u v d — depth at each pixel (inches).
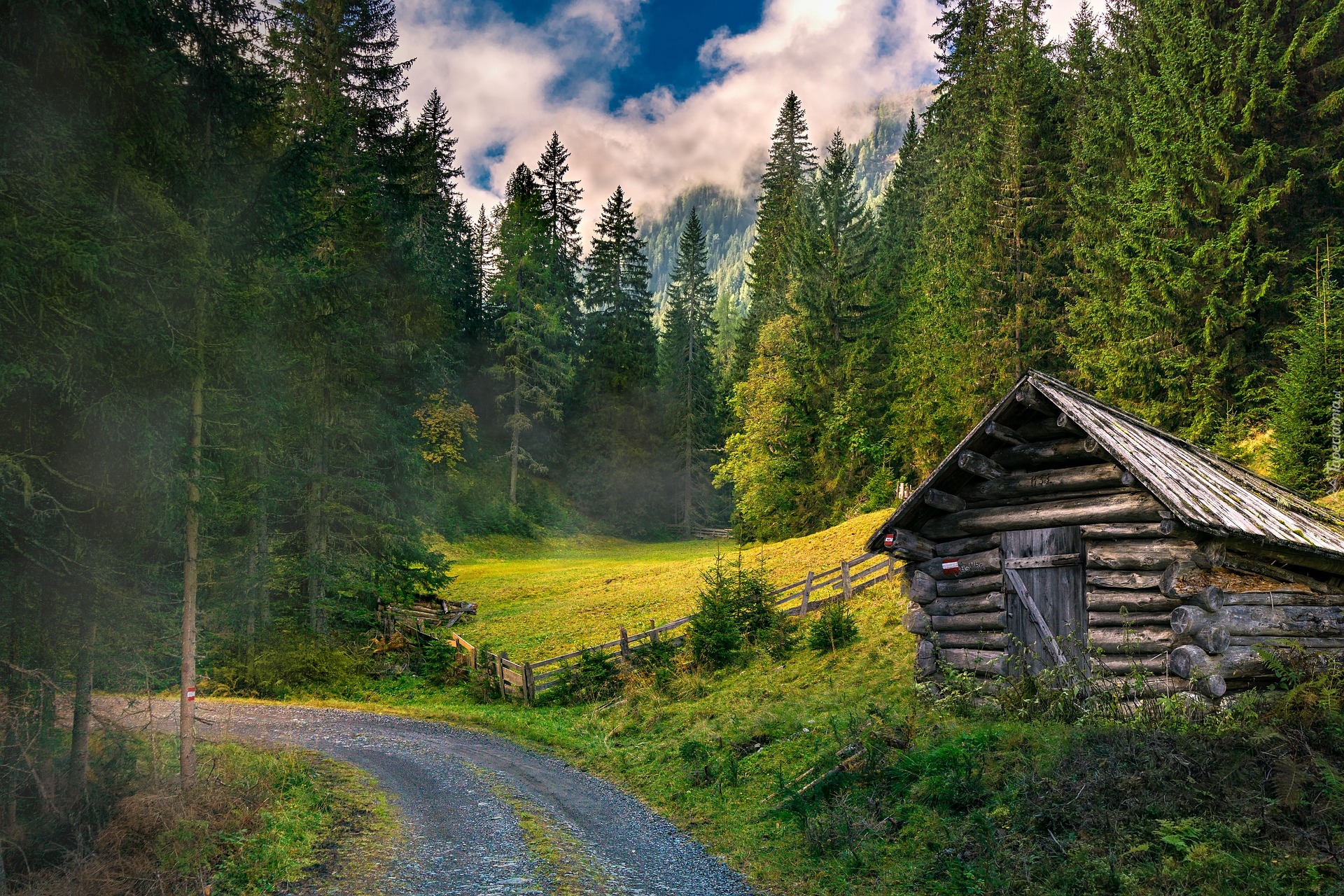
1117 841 289.1
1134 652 444.8
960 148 1881.2
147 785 424.8
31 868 358.0
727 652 813.9
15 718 392.2
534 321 2529.5
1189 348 995.3
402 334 1115.9
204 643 888.3
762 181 2962.6
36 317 341.1
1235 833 271.9
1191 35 1001.5
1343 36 926.4
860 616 832.9
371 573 1089.4
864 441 1747.0
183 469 430.6
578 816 455.2
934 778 379.6
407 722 786.8
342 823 432.8
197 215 457.1
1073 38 1699.1
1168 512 427.5
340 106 1042.7
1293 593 440.1
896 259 2204.7
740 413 1985.7
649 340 3065.9
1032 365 1357.0
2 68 316.2
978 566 542.3
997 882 286.2
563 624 1187.3
